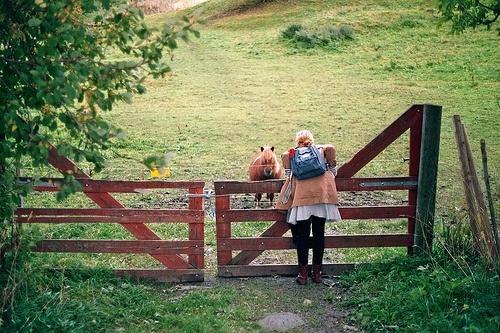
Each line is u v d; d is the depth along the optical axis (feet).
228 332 22.65
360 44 102.68
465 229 27.12
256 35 112.78
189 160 53.78
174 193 44.60
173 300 25.75
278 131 63.31
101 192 27.22
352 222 38.04
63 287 24.89
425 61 92.22
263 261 31.35
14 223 25.34
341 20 114.73
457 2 45.73
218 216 27.94
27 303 22.38
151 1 161.99
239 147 58.13
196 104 74.28
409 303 23.04
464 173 25.90
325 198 26.23
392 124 27.84
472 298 22.43
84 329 22.08
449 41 100.48
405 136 60.75
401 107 71.61
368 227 36.88
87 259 30.25
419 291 23.11
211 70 91.25
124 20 19.86
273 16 127.44
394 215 28.35
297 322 23.48
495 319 20.51
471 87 79.00
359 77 85.92
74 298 24.41
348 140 60.08
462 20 47.80
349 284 26.73
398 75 86.48
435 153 27.66
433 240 28.25
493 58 90.79
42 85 17.52
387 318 22.65
